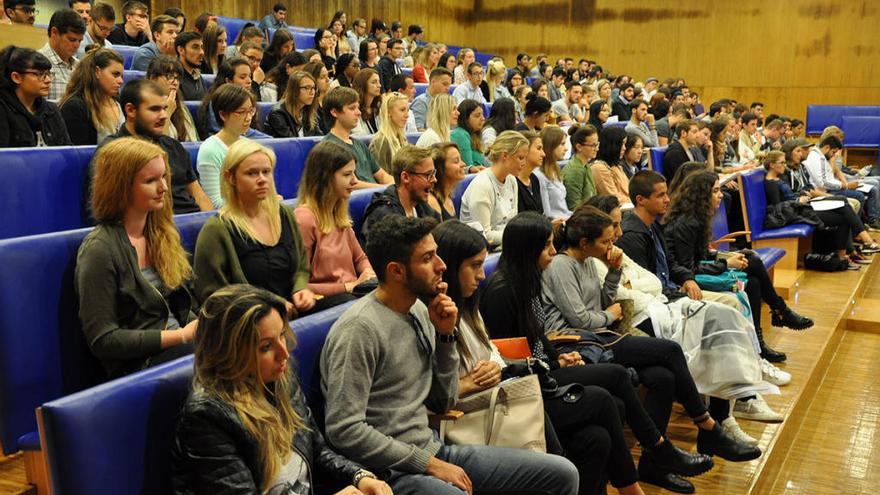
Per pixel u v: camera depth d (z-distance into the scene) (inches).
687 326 91.1
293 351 54.3
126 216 61.6
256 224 71.7
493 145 114.7
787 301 153.9
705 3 377.4
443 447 59.0
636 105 217.2
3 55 91.3
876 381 129.8
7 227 78.8
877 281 185.9
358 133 145.9
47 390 59.9
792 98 365.4
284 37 174.6
